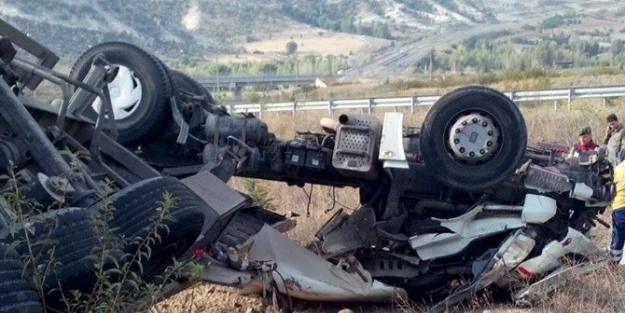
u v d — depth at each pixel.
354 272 8.05
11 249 4.32
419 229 8.54
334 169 8.72
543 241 8.21
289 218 8.94
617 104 25.08
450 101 8.20
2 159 5.30
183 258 6.39
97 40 102.94
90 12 139.50
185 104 8.42
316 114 29.34
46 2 117.06
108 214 4.90
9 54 5.79
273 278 7.38
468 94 8.16
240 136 8.23
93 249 4.73
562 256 8.13
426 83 48.56
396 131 8.38
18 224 4.50
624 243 9.62
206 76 57.81
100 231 4.78
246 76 70.75
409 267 8.48
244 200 7.25
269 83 73.44
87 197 5.11
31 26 97.44
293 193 12.62
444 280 8.48
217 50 173.38
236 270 7.08
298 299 7.98
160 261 5.80
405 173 8.57
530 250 8.04
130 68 8.16
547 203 8.13
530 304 7.89
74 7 130.00
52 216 4.65
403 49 182.12
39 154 5.47
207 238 6.95
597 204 8.34
